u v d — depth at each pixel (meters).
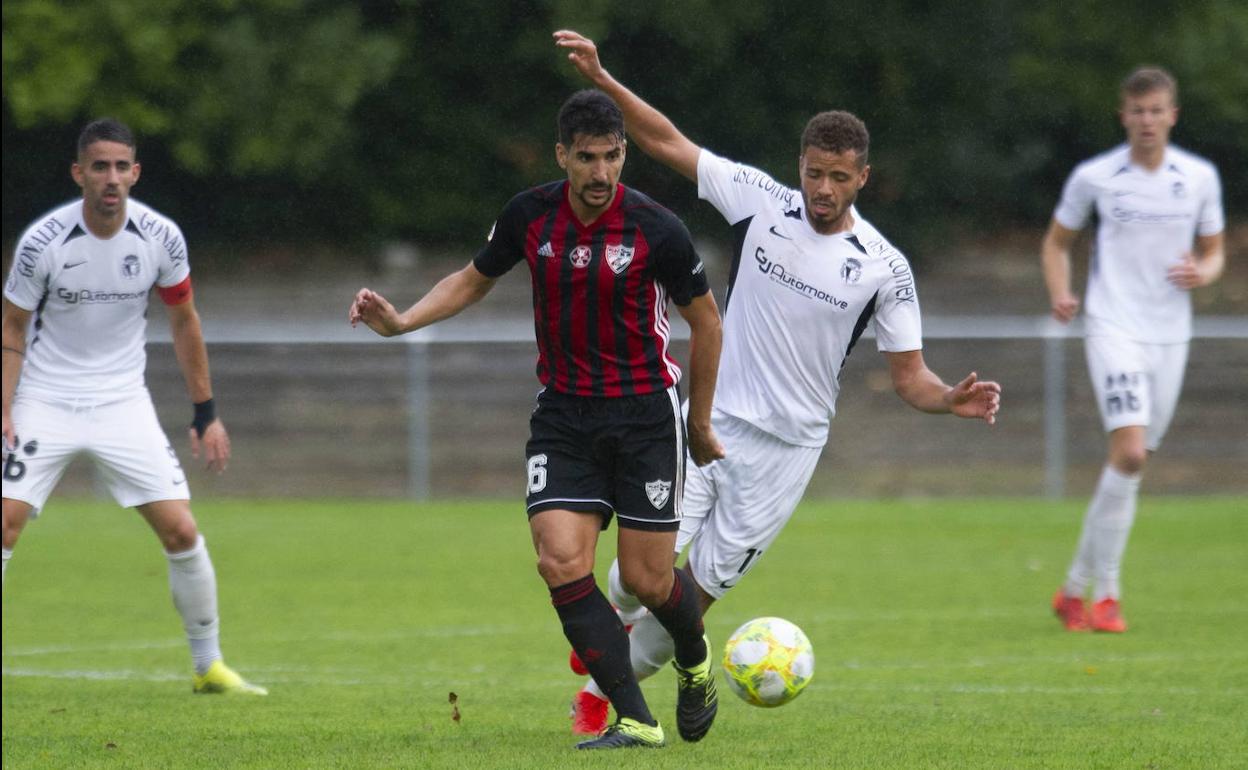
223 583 44.75
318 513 63.25
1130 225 35.09
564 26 93.75
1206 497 69.94
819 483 69.88
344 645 34.22
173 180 101.75
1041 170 111.88
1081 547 35.56
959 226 107.62
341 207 104.38
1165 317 35.28
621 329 20.83
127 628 37.38
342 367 72.44
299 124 91.00
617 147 20.06
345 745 22.05
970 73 101.75
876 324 24.27
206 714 25.19
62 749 21.97
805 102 101.94
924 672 29.92
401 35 98.00
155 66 86.94
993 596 41.75
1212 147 110.25
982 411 23.12
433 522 60.09
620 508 21.22
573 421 21.08
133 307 27.28
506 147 104.44
